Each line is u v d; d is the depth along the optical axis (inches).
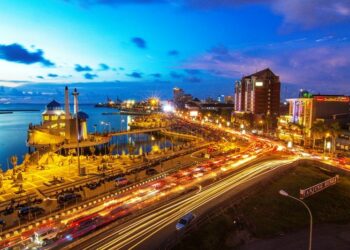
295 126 6264.8
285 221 2452.0
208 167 3971.5
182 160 4490.7
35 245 1893.5
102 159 4525.1
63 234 2041.1
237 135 7509.8
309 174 3590.1
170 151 5359.3
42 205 2618.1
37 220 2298.2
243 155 4849.9
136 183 3255.4
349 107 6122.1
